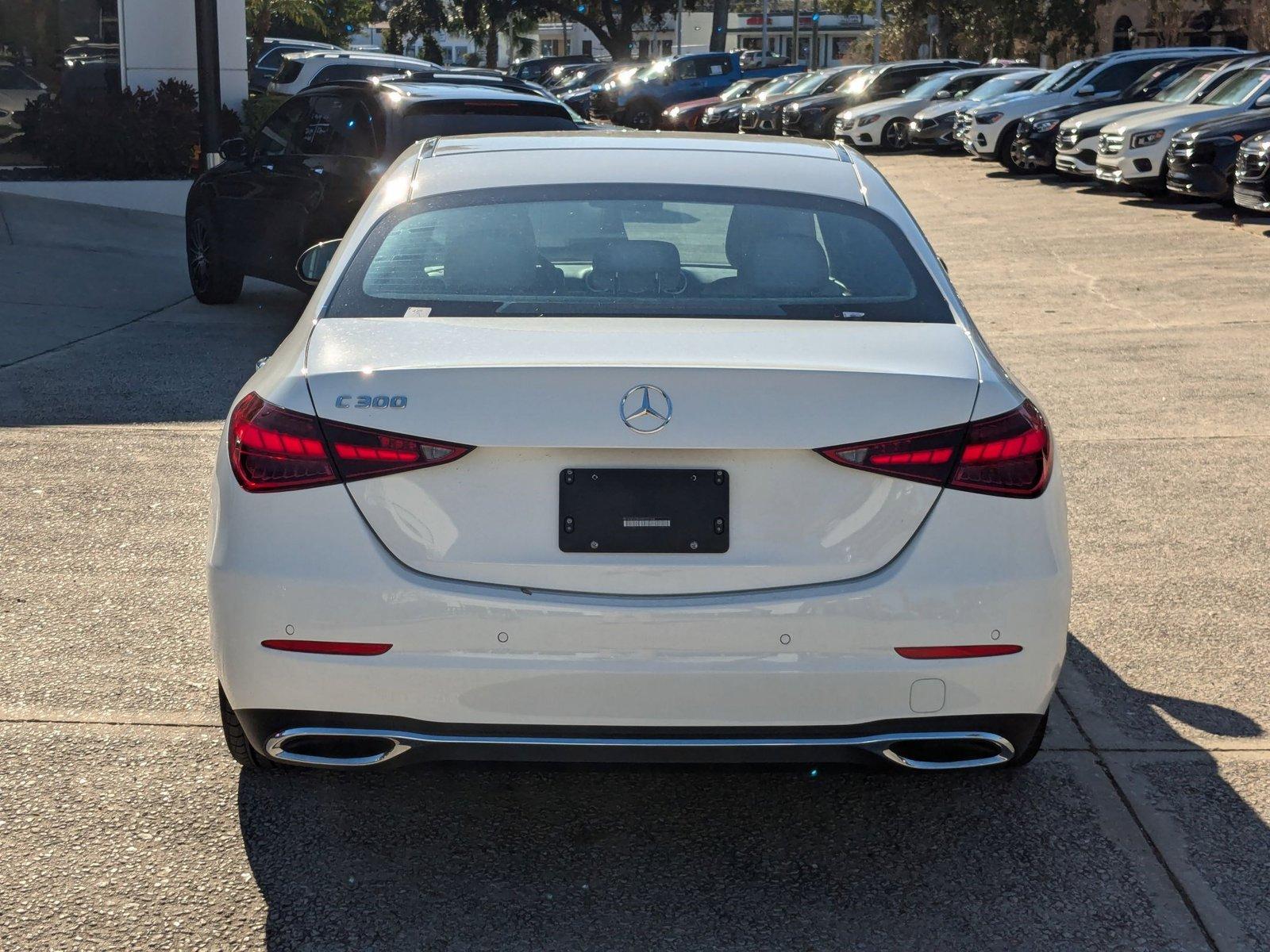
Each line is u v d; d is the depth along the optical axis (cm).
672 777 377
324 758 306
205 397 802
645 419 287
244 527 297
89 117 1681
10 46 1744
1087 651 455
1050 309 1136
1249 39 3734
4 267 1241
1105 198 1941
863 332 325
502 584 293
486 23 6650
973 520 296
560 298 340
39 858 324
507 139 438
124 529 567
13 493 612
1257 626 476
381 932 300
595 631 289
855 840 342
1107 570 531
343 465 293
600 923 306
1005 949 297
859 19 8038
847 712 294
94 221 1519
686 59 3888
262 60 2944
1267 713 409
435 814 353
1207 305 1127
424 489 292
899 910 312
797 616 290
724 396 290
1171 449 703
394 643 291
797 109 3117
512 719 293
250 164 1079
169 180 1678
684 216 371
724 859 334
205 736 390
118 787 359
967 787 367
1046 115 2236
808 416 291
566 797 364
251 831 341
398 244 360
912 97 2977
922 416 296
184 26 1836
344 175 952
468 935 300
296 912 307
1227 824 347
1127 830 345
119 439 705
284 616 292
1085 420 765
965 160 2670
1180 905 313
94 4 1794
